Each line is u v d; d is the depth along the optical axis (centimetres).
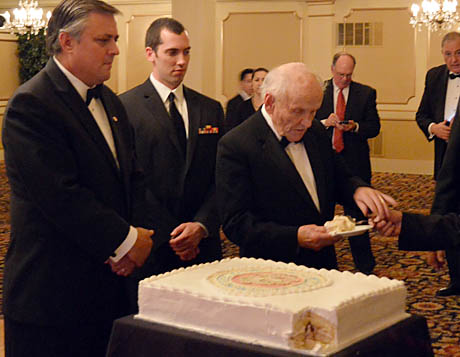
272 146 265
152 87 330
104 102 252
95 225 227
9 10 1365
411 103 1162
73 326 233
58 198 223
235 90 1234
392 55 1159
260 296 168
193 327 173
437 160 592
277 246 255
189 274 190
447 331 425
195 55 782
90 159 236
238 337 165
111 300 241
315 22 1184
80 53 233
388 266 588
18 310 231
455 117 284
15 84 1329
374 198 260
